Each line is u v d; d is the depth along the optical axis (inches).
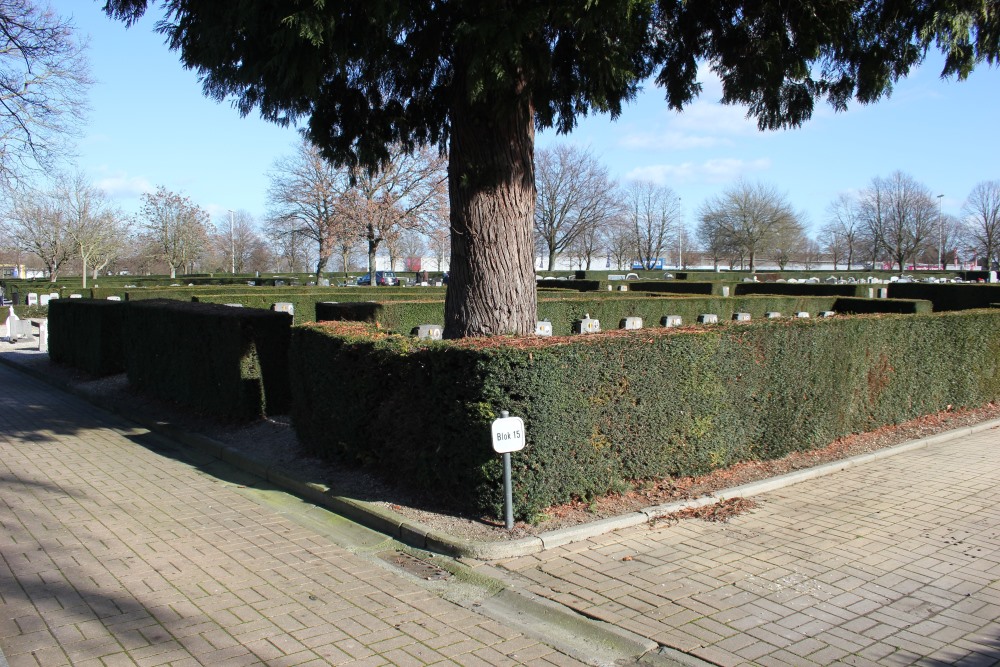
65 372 547.5
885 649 142.1
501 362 200.7
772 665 135.6
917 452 307.0
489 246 272.4
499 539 193.3
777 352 274.4
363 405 249.9
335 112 327.0
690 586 170.9
